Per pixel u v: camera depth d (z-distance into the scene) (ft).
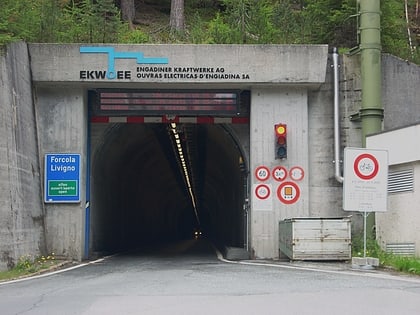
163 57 73.82
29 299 35.58
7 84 63.26
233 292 36.40
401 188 65.82
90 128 79.87
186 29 117.50
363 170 55.21
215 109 77.10
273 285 40.09
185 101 77.15
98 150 83.05
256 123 76.43
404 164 65.10
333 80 77.82
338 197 76.69
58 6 94.99
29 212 67.36
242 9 91.35
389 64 78.23
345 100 77.87
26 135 69.10
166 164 173.78
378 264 54.34
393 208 67.15
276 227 75.00
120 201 124.36
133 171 139.23
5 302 34.50
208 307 30.37
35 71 73.15
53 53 73.20
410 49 99.04
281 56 74.38
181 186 250.78
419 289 37.24
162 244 198.49
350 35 91.35
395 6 100.48
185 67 73.87
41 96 75.61
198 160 160.25
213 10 141.08
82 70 73.41
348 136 77.41
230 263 69.15
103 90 76.69
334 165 76.69
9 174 61.31
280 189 75.61
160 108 76.89
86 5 96.94
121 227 126.21
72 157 74.54
